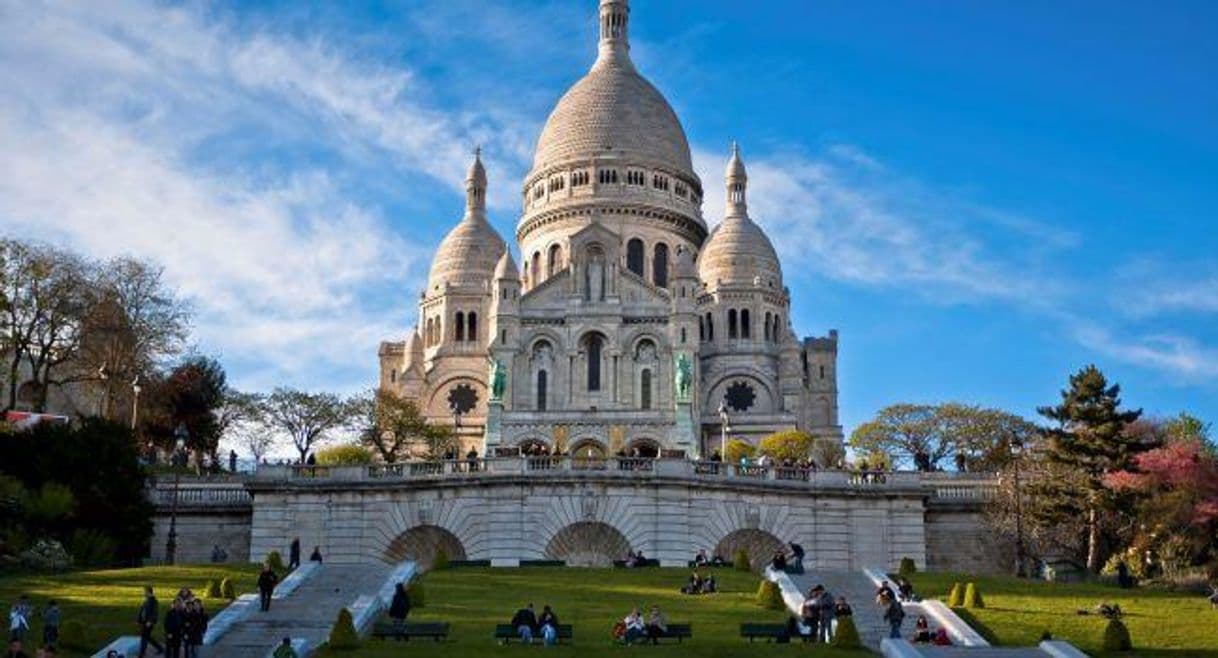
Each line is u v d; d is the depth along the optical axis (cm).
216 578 6406
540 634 4959
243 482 8556
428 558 8000
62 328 10375
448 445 13025
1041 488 8156
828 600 5128
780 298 16688
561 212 17200
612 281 15238
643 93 18125
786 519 8094
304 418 12588
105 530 7900
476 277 17000
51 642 4619
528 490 7850
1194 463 8144
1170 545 7831
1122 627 4950
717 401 16188
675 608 5791
